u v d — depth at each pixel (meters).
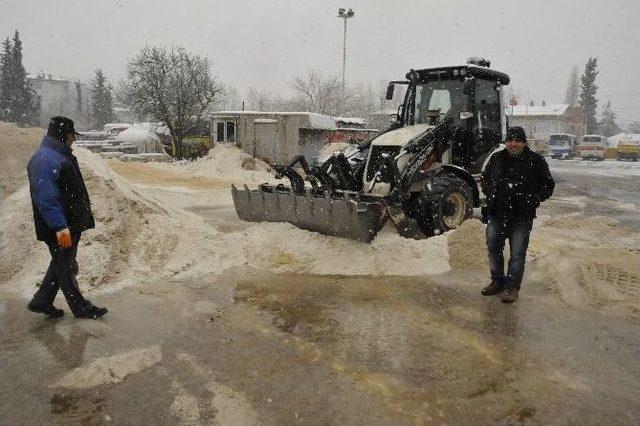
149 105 26.11
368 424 2.95
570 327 4.41
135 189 7.58
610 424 2.98
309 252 6.32
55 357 3.75
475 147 8.24
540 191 4.95
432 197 7.08
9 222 5.87
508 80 8.77
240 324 4.41
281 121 21.42
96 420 2.99
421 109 8.56
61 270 4.25
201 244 6.35
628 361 3.77
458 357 3.81
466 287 5.46
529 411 3.11
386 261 6.05
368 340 4.10
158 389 3.33
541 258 6.42
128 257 5.82
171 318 4.53
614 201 13.05
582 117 65.88
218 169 18.73
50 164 4.04
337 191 6.90
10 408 3.11
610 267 5.95
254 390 3.31
